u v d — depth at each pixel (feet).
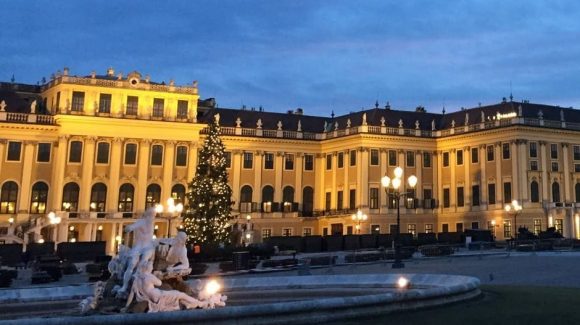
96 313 57.16
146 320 40.55
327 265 157.38
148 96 269.64
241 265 150.10
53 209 252.01
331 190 305.94
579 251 190.70
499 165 277.03
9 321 37.58
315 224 306.76
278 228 297.94
